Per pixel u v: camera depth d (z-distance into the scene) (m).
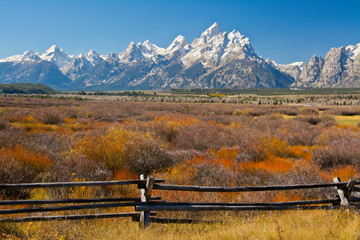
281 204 4.96
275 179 7.86
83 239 3.94
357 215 4.63
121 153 8.63
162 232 4.27
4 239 3.50
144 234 3.81
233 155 11.32
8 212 3.79
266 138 14.08
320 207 4.93
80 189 5.53
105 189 6.26
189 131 14.79
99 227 4.39
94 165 7.84
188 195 5.82
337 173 8.94
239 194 6.20
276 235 3.62
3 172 5.84
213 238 3.84
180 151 10.98
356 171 9.13
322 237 3.68
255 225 4.38
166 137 14.48
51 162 7.94
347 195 5.13
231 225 4.56
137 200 4.42
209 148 12.71
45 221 4.12
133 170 8.41
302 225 4.29
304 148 14.05
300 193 6.93
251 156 11.30
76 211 4.87
